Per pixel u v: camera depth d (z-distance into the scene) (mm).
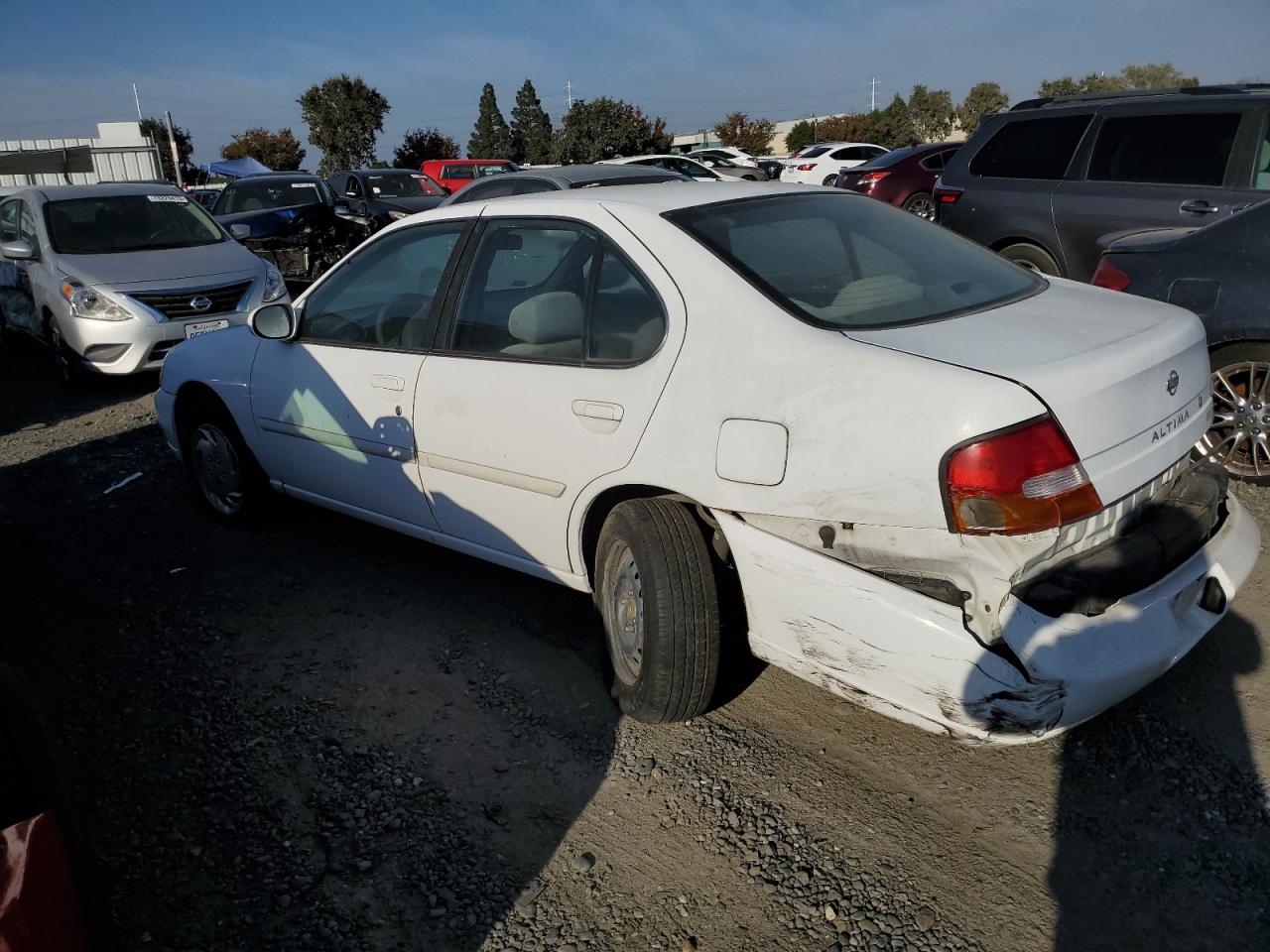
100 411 7777
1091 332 2695
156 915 2490
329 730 3244
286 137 53281
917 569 2455
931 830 2666
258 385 4453
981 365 2418
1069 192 7262
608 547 3152
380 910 2490
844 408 2512
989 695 2365
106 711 3408
